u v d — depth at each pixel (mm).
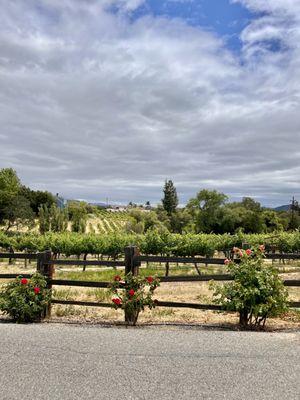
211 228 69000
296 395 3639
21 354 4750
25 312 6746
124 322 6824
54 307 8656
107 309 8594
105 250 28406
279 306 6180
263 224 70750
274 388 3785
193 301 10664
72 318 7301
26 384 3857
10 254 7508
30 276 7305
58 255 36688
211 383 3902
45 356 4676
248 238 30750
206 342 5289
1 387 3789
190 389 3762
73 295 11094
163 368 4297
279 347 5059
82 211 83250
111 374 4121
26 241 31547
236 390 3740
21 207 70312
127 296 6727
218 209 67938
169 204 106500
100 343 5238
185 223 72250
